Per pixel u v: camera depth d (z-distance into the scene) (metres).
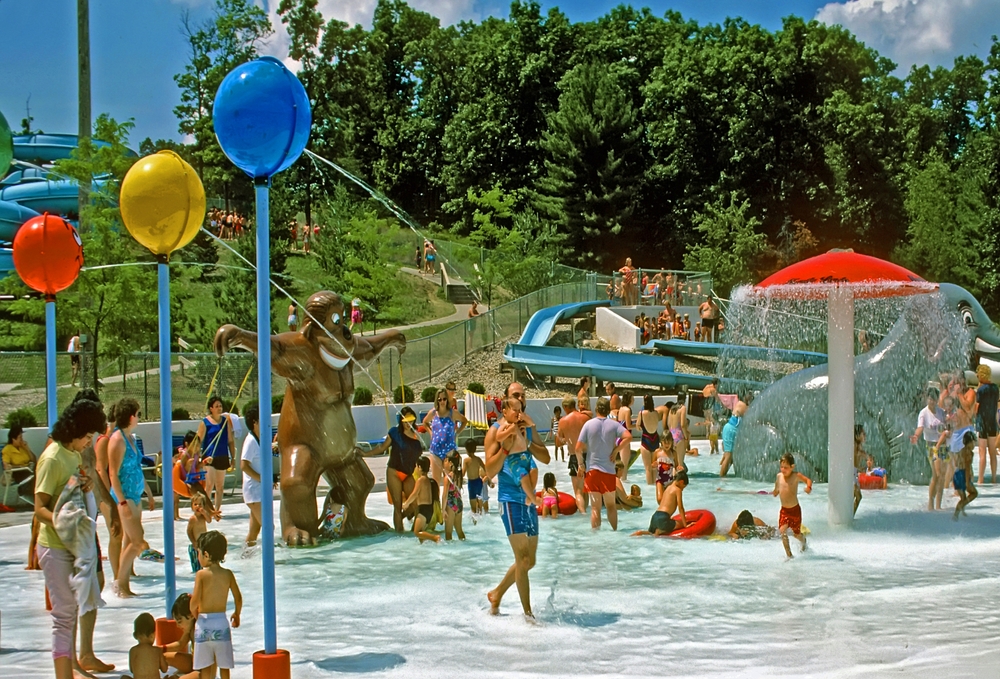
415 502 12.24
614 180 56.31
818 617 8.09
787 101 57.47
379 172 67.88
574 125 56.44
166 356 6.94
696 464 20.81
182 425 18.58
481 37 75.56
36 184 38.72
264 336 6.07
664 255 57.91
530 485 8.21
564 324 37.44
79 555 6.16
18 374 20.25
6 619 8.25
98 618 8.17
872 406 17.27
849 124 55.62
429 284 46.91
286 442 12.25
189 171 7.06
